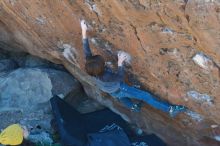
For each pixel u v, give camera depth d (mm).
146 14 5086
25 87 7652
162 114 6590
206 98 5770
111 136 6867
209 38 4828
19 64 8555
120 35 5648
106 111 7410
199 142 6605
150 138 6992
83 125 7195
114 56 6035
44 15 6160
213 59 5141
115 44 5844
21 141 6766
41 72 7727
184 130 6602
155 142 6945
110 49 5969
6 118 7410
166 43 5332
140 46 5605
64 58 7023
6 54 8828
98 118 7309
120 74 5871
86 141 6961
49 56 7418
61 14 5949
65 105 7383
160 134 6949
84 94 7766
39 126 7309
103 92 7195
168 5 4820
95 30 5812
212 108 5855
